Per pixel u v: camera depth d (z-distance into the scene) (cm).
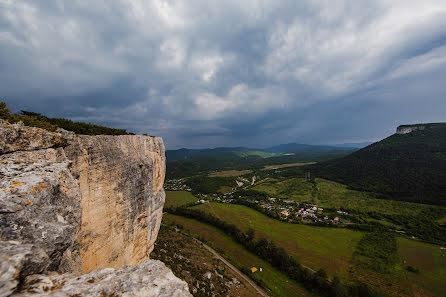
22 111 1789
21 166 941
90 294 569
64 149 1423
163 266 808
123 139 2352
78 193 1172
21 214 687
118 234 2138
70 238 829
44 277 562
